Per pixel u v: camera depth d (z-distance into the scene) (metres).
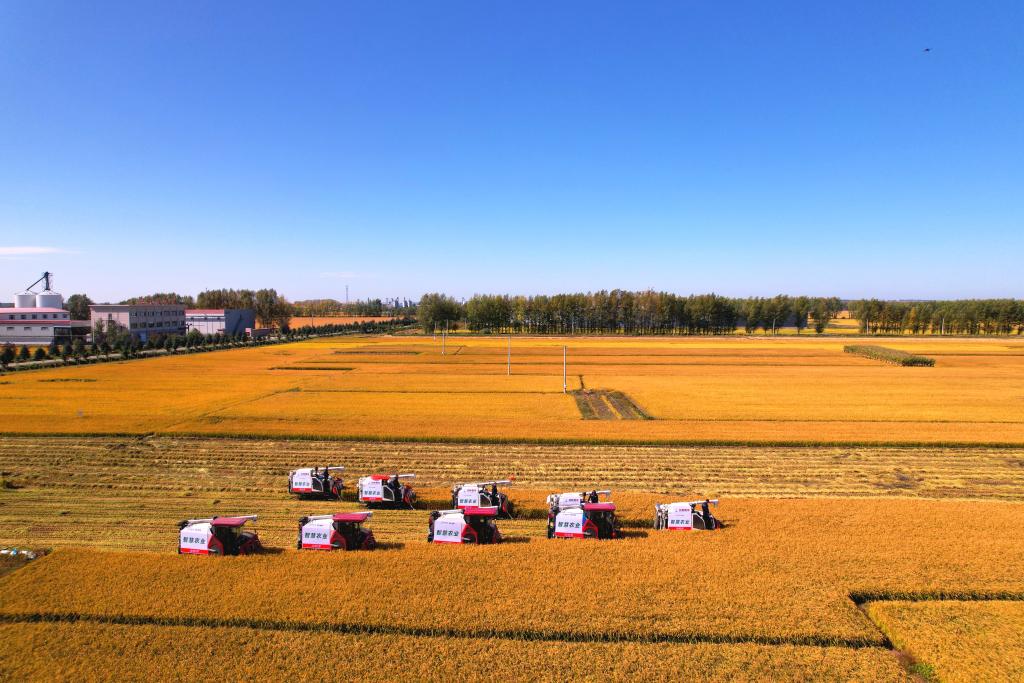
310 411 55.22
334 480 31.53
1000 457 40.22
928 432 46.41
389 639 16.64
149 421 49.12
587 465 38.00
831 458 39.88
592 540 23.80
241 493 31.92
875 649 16.44
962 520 26.09
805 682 14.95
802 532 24.70
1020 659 15.85
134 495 31.36
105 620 17.72
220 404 58.62
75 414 52.47
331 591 19.16
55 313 141.38
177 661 15.52
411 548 22.91
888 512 27.34
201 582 19.73
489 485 29.17
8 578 19.97
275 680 14.77
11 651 15.84
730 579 20.20
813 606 18.44
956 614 18.08
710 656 15.91
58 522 27.27
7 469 35.81
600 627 17.17
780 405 60.03
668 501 29.95
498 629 17.17
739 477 35.66
